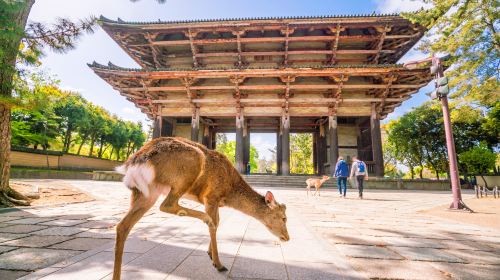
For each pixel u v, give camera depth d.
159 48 21.56
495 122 23.81
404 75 17.95
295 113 20.17
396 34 19.58
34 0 7.68
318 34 21.14
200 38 20.94
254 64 21.75
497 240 4.34
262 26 19.16
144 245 3.63
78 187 12.19
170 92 21.11
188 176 2.49
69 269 2.68
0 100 6.27
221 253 3.32
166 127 22.25
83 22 6.70
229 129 26.19
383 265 3.06
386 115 21.50
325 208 7.98
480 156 23.23
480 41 10.73
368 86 18.39
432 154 29.72
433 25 10.88
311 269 2.81
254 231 4.64
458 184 8.27
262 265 2.91
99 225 4.92
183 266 2.82
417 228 5.26
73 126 30.64
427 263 3.16
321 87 18.69
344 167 11.91
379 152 19.12
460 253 3.58
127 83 19.72
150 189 2.29
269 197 2.99
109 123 37.00
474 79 11.42
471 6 9.94
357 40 20.17
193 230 4.66
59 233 4.27
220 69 18.33
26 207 6.87
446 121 8.59
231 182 3.00
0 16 5.68
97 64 17.98
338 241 4.13
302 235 4.38
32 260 2.99
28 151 23.17
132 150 44.78
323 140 23.20
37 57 6.59
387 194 13.77
